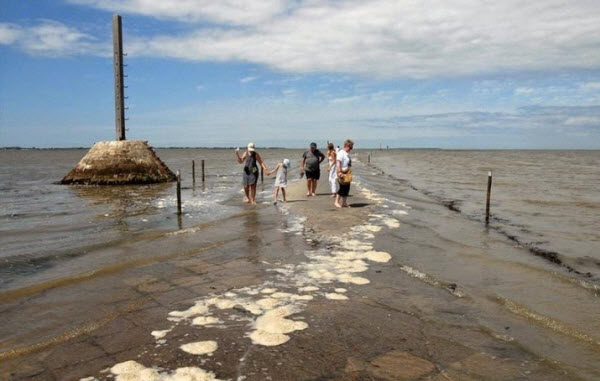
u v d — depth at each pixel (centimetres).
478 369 427
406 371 419
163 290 660
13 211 1549
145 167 2873
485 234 1119
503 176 3534
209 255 870
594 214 1479
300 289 664
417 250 924
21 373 415
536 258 877
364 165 5562
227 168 5144
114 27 2875
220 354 450
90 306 595
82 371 418
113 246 949
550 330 525
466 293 654
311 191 1853
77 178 2830
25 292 651
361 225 1180
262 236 1041
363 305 599
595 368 434
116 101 2916
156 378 401
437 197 1989
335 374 412
